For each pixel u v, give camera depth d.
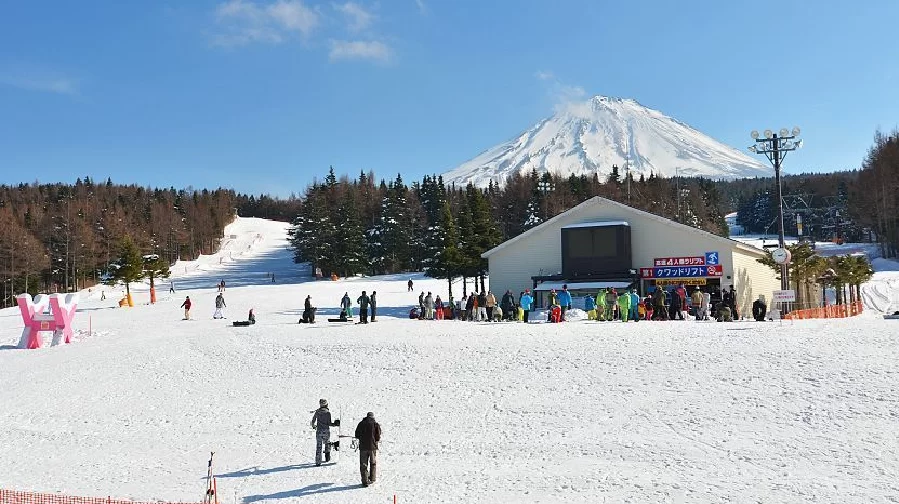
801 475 13.06
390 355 26.81
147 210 176.50
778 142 38.25
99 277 122.81
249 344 31.77
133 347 33.97
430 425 19.20
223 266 135.38
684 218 130.75
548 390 20.77
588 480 13.81
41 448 19.81
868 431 14.79
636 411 18.09
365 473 14.55
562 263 49.56
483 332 29.39
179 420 21.91
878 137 126.19
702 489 12.76
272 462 17.17
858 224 133.88
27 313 38.91
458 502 13.08
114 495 14.76
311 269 117.00
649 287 48.25
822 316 41.91
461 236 75.62
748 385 18.59
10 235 102.75
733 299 35.31
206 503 13.73
